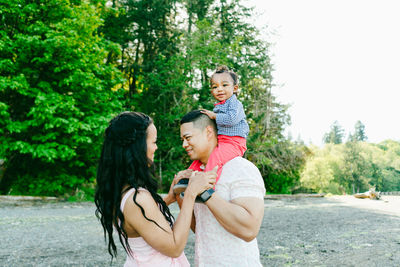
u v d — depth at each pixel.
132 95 18.92
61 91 12.57
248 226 1.33
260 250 5.16
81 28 12.24
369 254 4.93
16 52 12.12
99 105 13.02
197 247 1.54
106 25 19.16
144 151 1.54
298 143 25.70
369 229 7.30
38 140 12.00
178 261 1.61
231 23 21.27
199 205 1.55
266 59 21.45
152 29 20.36
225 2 20.94
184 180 1.70
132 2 19.06
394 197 23.67
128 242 1.50
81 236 5.98
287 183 24.05
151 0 19.78
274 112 21.72
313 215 9.94
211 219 1.49
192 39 18.03
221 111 1.94
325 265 4.28
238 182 1.43
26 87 10.99
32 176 13.19
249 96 21.58
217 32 21.11
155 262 1.47
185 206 1.44
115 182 1.47
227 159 1.58
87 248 5.07
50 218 8.04
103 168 1.53
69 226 6.98
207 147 1.65
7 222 7.20
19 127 10.99
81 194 12.71
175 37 20.39
